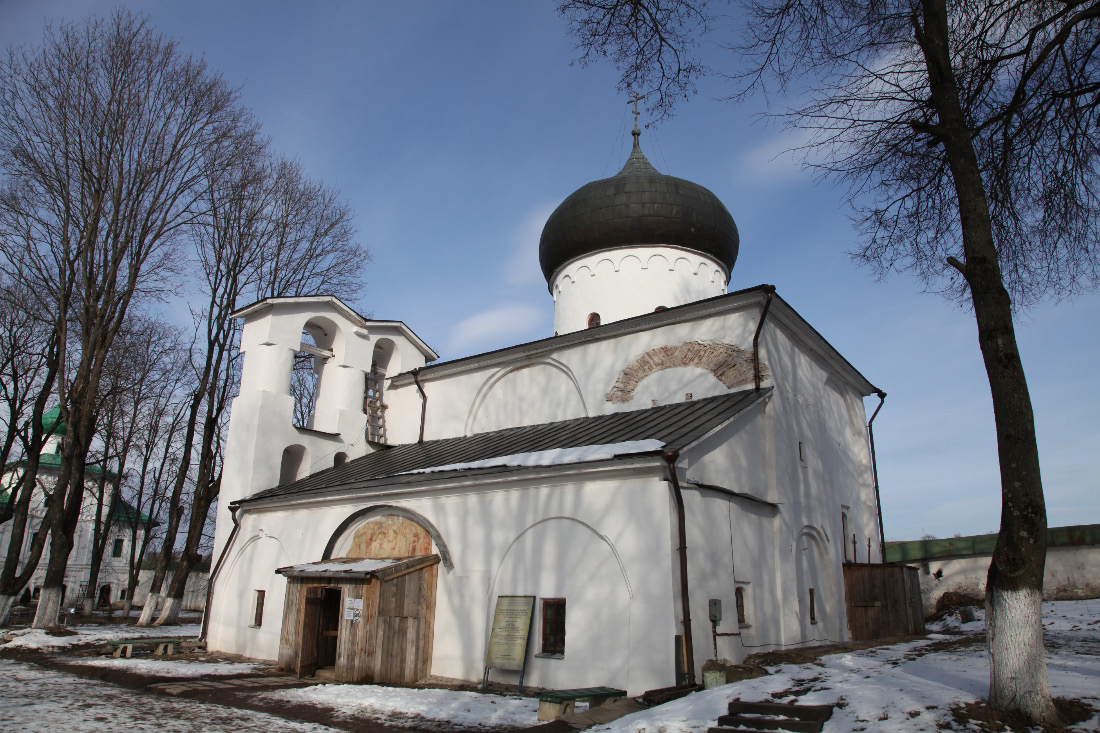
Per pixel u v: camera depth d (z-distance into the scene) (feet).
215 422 84.28
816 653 46.60
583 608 41.73
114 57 77.00
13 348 94.58
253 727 33.17
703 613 40.01
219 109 80.74
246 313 73.87
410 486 52.34
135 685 45.47
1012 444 27.17
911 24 34.94
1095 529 71.26
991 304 28.55
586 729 30.91
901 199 37.32
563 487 44.75
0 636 65.98
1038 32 34.40
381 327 80.43
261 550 64.54
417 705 36.86
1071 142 35.45
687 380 57.57
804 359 61.98
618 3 35.76
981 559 78.84
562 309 80.33
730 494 45.50
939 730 25.11
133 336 107.45
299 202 90.68
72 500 73.92
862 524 69.92
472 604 47.21
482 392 73.15
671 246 76.48
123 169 76.59
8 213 74.28
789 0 35.27
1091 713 25.99
